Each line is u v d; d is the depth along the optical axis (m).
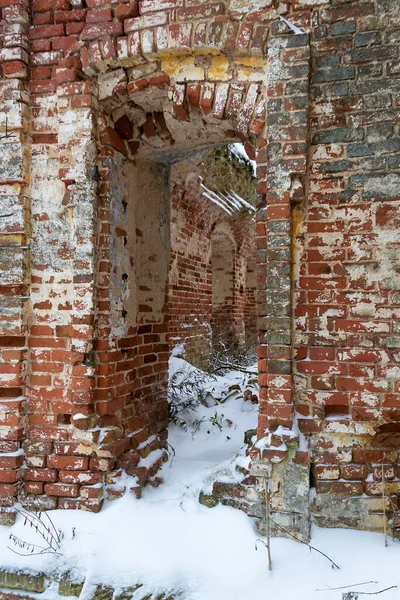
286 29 2.75
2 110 3.16
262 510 2.81
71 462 3.09
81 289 3.06
